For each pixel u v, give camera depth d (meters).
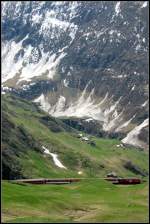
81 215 112.12
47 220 87.81
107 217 98.00
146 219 95.19
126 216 98.25
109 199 135.88
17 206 109.50
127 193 143.88
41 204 117.25
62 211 117.69
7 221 86.69
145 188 144.62
